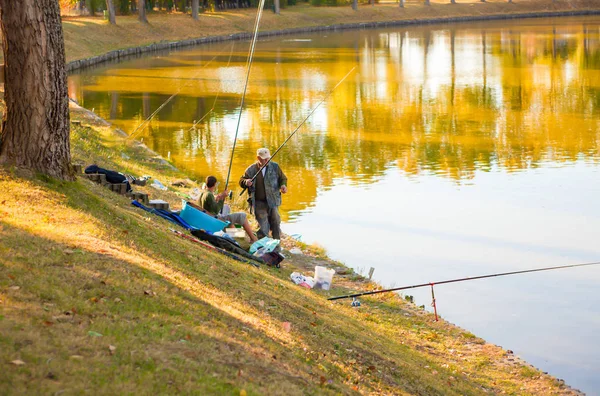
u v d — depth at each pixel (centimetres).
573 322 1750
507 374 1443
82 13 10769
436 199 2814
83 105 4966
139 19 10369
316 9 13812
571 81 6178
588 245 2306
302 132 4150
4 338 793
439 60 7950
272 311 1230
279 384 884
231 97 5434
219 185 2891
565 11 15650
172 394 777
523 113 4741
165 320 972
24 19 1355
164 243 1374
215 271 1340
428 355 1444
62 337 835
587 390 1412
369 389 1058
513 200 2806
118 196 1727
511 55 8325
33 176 1378
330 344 1189
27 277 970
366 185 3017
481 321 1747
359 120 4541
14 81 1384
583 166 3331
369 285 1878
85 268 1062
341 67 7400
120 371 795
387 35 11562
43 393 715
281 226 2458
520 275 2058
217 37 10756
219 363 891
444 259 2180
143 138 3862
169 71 7156
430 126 4341
